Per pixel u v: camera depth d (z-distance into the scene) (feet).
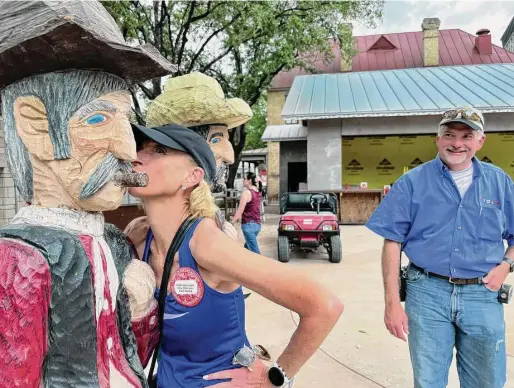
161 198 3.93
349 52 40.57
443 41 73.41
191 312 3.77
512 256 6.80
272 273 3.35
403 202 7.06
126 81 3.31
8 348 2.61
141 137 3.91
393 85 44.80
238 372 3.93
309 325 3.33
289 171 57.06
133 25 26.68
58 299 2.84
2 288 2.65
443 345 6.79
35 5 2.81
